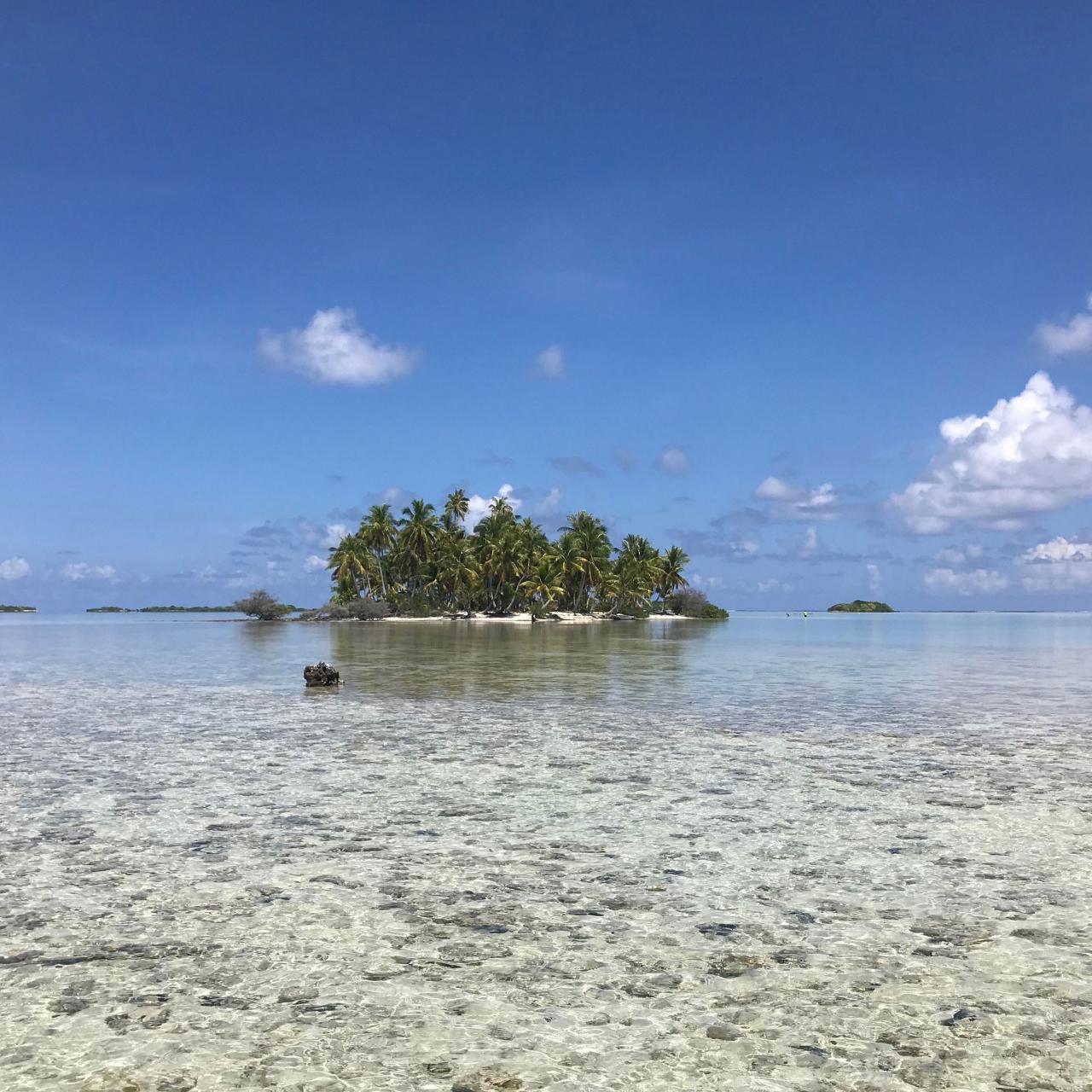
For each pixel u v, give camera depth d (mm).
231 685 28344
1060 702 23859
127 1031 5355
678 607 161375
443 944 6703
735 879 8305
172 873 8430
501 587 125562
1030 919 7246
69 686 28359
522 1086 4770
